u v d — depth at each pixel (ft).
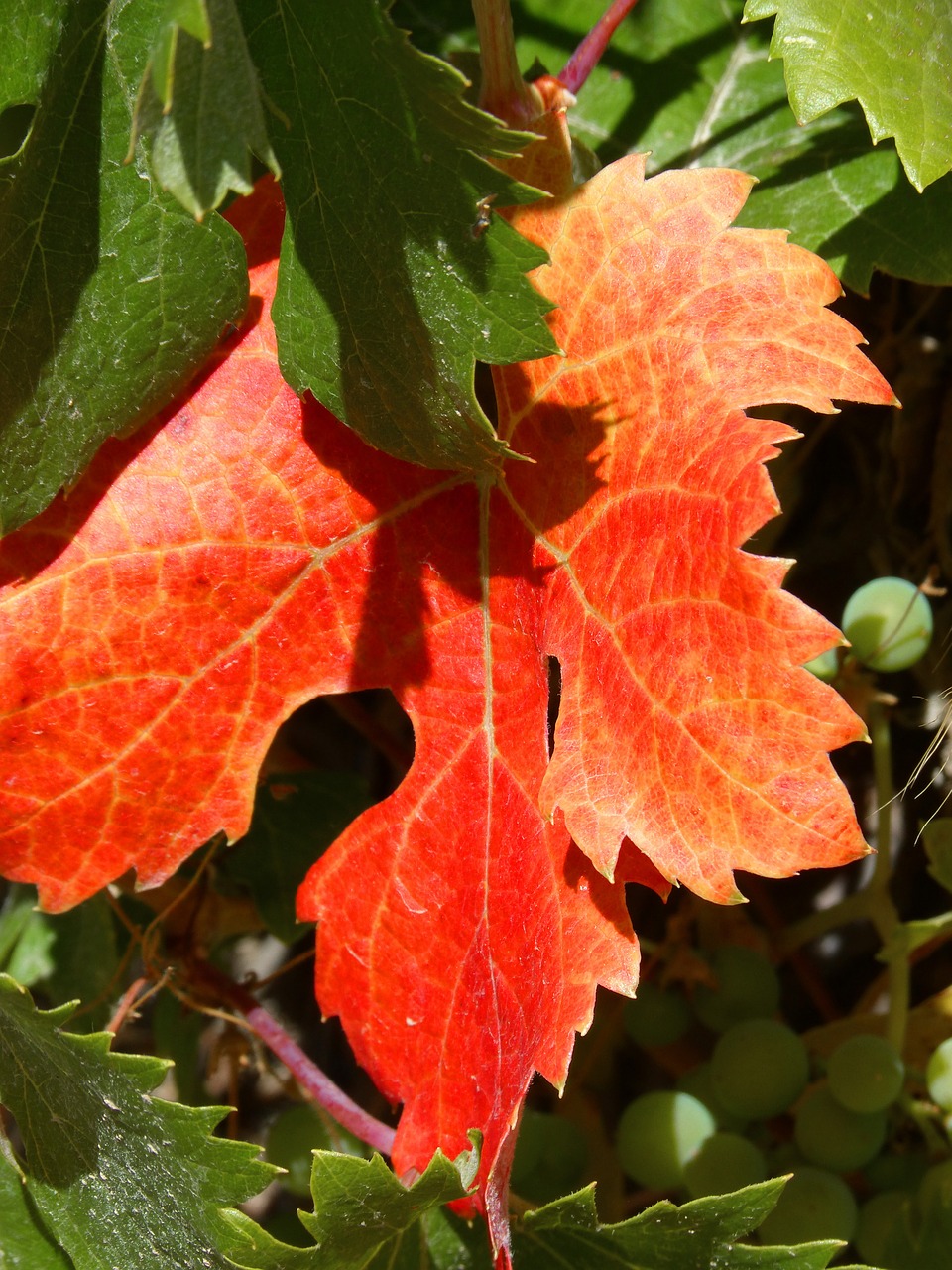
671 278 1.21
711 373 1.19
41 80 1.19
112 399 1.23
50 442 1.22
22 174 1.19
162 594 1.24
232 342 1.25
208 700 1.24
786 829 1.15
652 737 1.17
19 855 1.23
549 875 1.20
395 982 1.24
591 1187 1.20
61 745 1.23
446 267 1.17
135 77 1.20
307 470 1.25
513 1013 1.20
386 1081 1.24
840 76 1.21
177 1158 1.21
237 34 1.12
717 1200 1.19
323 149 1.17
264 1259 1.18
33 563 1.23
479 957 1.22
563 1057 1.17
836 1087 1.35
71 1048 1.21
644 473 1.20
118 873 1.23
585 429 1.22
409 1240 1.26
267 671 1.25
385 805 1.25
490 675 1.25
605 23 1.30
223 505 1.24
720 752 1.16
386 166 1.16
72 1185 1.27
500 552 1.26
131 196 1.20
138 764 1.24
